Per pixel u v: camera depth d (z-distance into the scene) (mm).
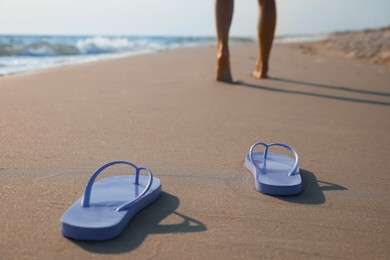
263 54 5035
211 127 2635
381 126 2902
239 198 1549
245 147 2242
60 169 1795
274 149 2230
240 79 4930
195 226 1306
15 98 3354
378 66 7852
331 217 1433
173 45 16203
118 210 1279
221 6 4434
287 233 1302
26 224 1280
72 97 3455
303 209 1483
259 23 4953
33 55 8797
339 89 4543
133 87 4051
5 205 1413
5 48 9484
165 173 1794
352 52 10969
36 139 2234
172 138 2352
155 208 1421
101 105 3174
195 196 1550
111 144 2193
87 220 1211
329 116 3131
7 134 2309
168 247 1175
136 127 2562
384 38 15086
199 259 1126
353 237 1304
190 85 4289
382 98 4082
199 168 1873
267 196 1581
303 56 9938
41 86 3982
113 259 1104
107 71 5289
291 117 3027
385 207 1544
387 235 1330
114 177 1570
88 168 1820
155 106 3201
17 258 1095
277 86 4516
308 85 4738
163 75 5012
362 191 1692
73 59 8000
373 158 2162
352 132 2691
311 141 2432
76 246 1156
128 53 10414
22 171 1752
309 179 1801
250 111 3162
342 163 2051
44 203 1441
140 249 1155
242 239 1247
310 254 1189
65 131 2414
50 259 1095
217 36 4570
